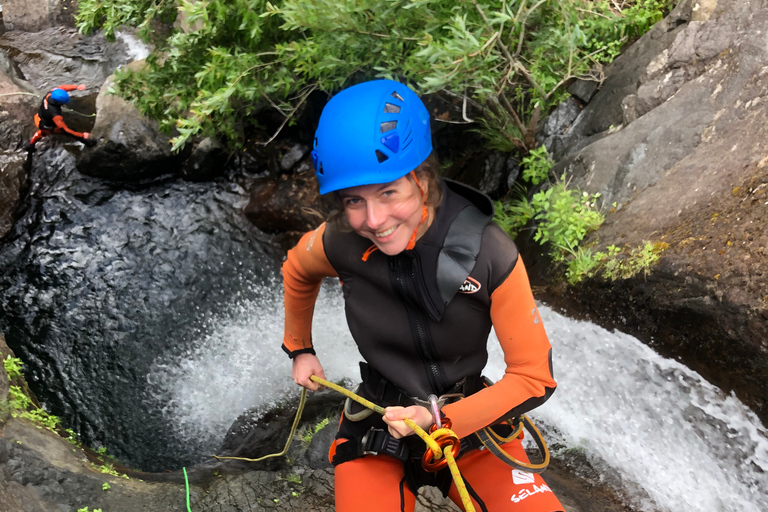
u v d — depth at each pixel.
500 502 1.61
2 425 2.85
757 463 2.93
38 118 7.00
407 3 3.94
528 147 5.18
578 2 4.54
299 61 4.48
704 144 3.95
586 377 3.76
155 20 8.73
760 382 2.91
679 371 3.33
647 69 4.72
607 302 3.80
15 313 6.24
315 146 1.46
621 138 4.46
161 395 5.43
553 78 4.74
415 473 1.71
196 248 6.76
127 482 2.89
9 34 10.02
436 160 1.47
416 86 5.00
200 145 7.02
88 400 5.38
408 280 1.50
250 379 5.48
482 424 1.52
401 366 1.64
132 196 7.16
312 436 3.51
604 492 3.18
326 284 6.04
